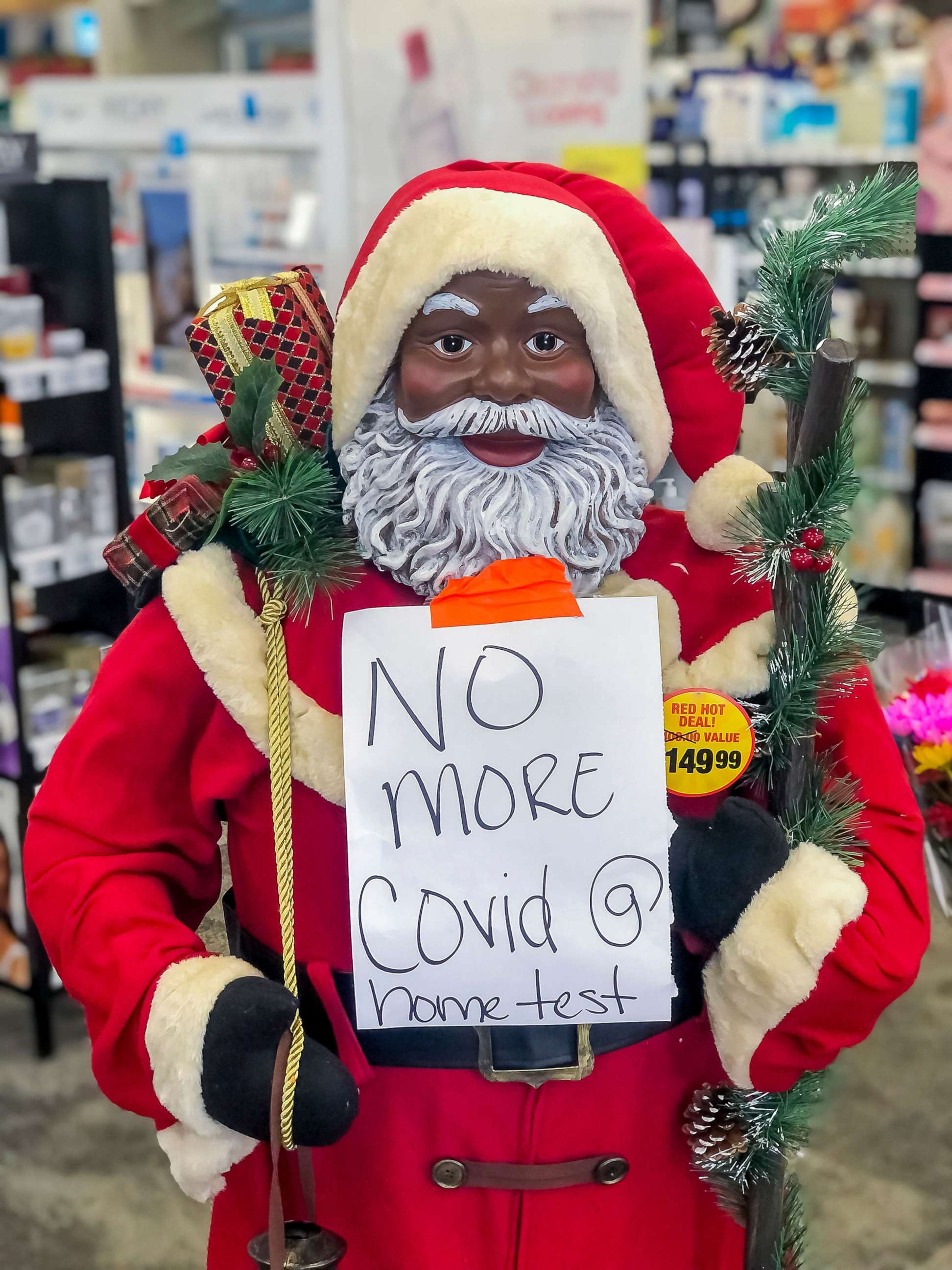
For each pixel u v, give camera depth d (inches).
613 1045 40.6
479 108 118.9
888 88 162.4
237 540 40.1
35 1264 80.9
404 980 36.2
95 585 113.2
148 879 40.0
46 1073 101.8
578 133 121.2
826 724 42.0
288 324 40.4
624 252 42.4
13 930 103.6
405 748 36.3
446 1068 40.1
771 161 165.5
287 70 163.5
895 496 173.0
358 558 39.8
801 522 35.9
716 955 39.2
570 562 39.6
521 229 36.7
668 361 42.6
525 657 36.4
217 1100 35.1
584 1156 41.1
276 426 40.3
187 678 39.7
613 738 36.3
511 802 36.2
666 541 43.1
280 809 37.9
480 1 116.8
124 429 111.9
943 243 162.6
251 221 135.2
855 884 37.4
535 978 36.3
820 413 34.9
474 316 37.2
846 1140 92.7
